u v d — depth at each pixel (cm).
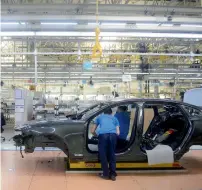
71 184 494
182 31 751
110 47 1452
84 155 559
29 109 1251
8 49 1528
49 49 1443
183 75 1728
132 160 560
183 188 474
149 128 639
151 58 1552
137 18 688
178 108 602
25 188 468
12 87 1967
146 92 1952
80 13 724
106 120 538
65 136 555
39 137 560
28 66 1570
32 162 663
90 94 2266
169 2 993
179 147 575
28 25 711
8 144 909
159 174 563
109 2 973
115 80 1920
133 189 468
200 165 649
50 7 700
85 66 1211
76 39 1102
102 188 472
